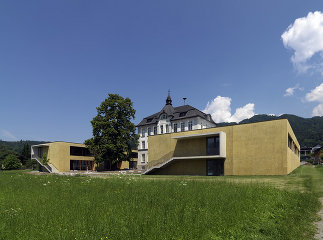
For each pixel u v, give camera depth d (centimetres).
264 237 516
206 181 1608
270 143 2806
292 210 758
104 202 768
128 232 463
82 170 5747
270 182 1731
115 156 4859
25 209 677
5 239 455
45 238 442
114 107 5103
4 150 9894
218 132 3130
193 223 528
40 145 5888
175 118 5794
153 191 1040
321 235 550
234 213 638
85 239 424
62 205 726
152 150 4138
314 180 1897
